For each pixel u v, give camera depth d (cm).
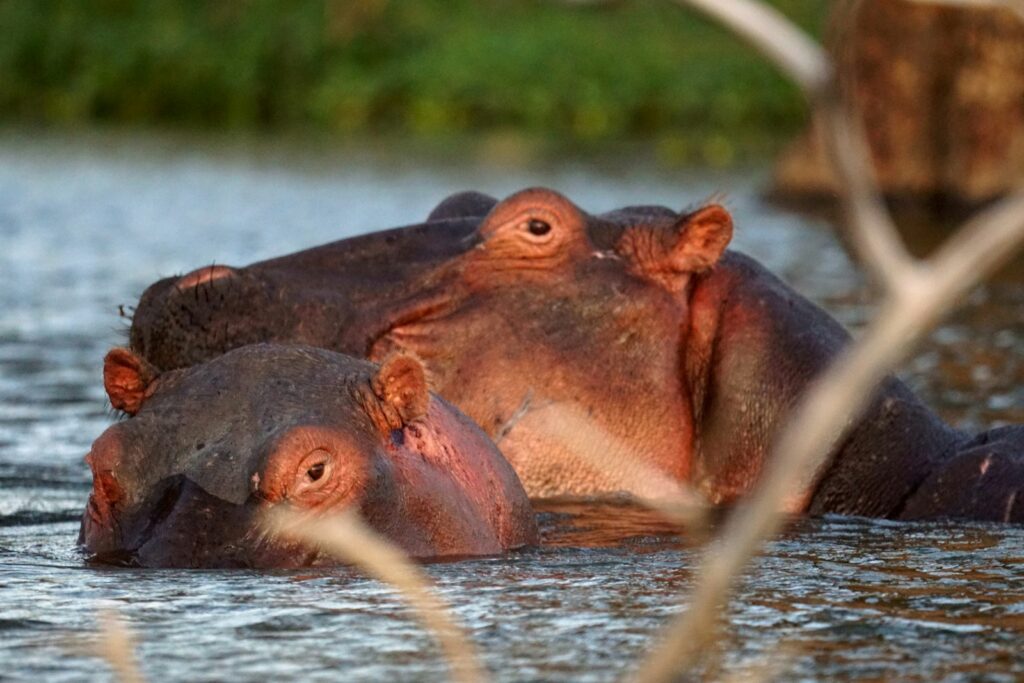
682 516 1413
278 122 13950
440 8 15200
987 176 8081
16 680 1516
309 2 14738
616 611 1822
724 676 1548
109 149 11175
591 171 9850
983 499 2792
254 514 2047
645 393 3058
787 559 2258
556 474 3006
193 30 14375
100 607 1805
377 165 10250
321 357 2272
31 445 3369
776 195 8431
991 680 1542
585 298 3067
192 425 2142
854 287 5547
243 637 1673
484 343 3011
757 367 3053
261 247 6638
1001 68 8031
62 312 5234
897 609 1867
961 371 4194
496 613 1808
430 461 2253
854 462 2970
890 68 8194
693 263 3125
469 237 3127
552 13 14938
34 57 14112
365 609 1795
